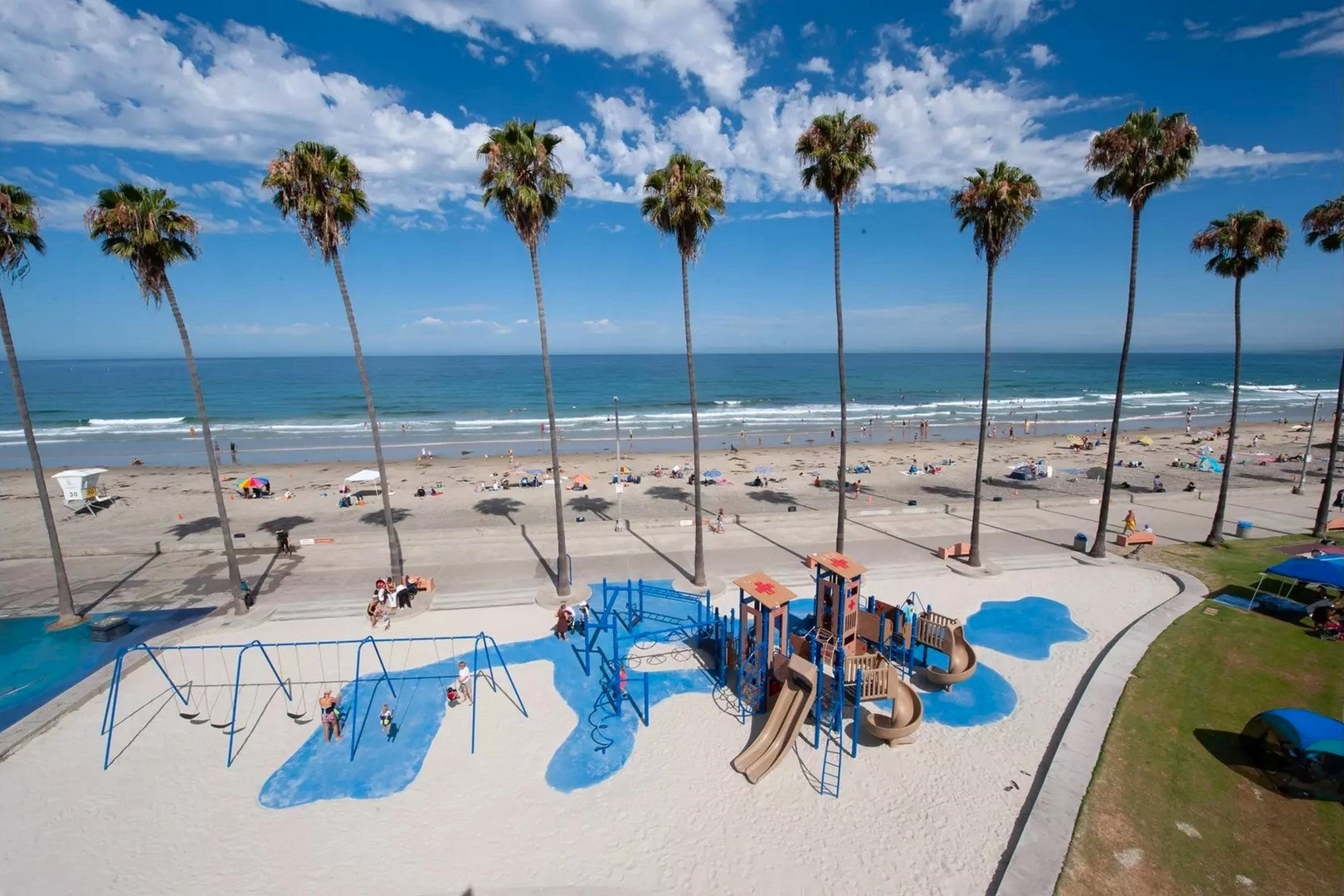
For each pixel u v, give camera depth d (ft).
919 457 195.00
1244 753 49.19
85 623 77.56
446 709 59.52
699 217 74.59
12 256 69.31
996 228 79.92
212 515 128.26
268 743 54.90
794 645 63.77
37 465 73.82
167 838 44.57
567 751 53.47
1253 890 37.24
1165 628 71.00
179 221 69.15
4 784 49.88
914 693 54.19
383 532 112.16
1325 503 104.42
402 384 470.39
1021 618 76.43
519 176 70.59
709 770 51.03
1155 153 77.66
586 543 105.29
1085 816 43.24
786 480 160.04
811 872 41.04
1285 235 88.28
